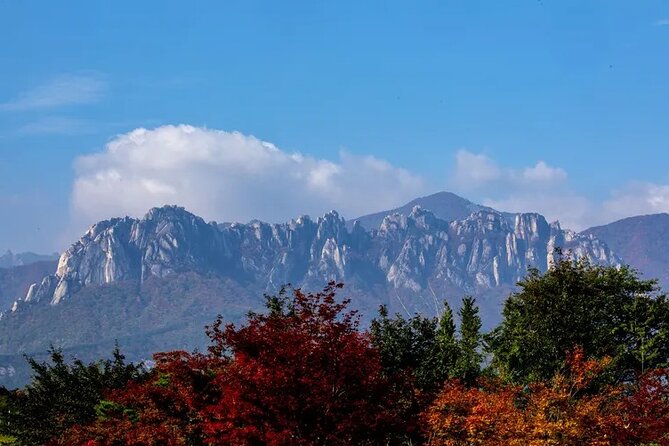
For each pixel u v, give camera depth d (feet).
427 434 99.66
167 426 105.40
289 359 86.22
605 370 149.28
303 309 92.43
